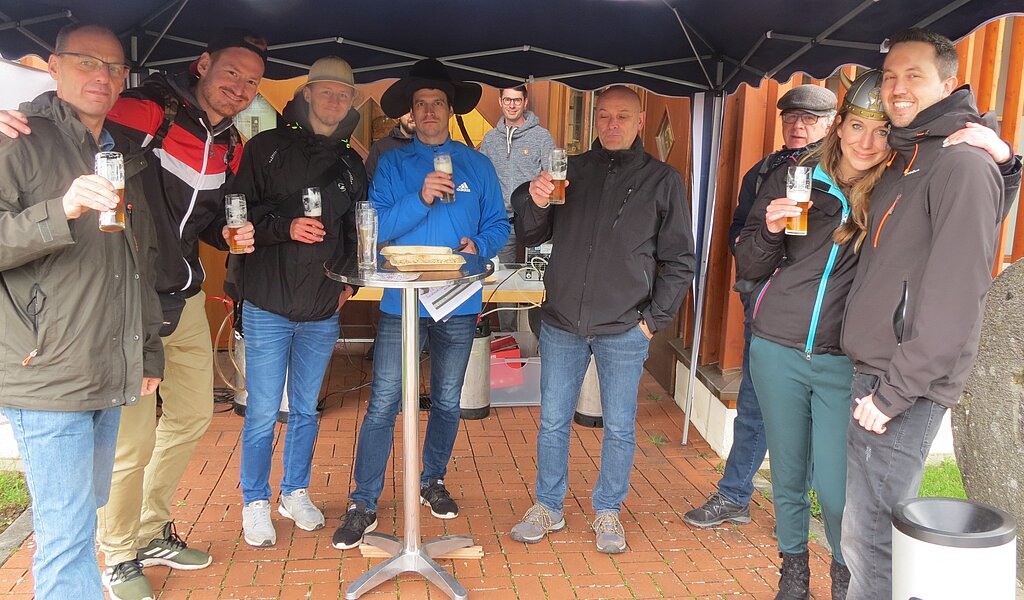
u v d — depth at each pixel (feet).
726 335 15.65
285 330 10.91
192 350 10.14
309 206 10.25
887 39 10.41
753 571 11.03
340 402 17.75
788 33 11.32
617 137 10.80
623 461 11.40
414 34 12.32
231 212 9.55
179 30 11.87
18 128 6.93
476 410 17.01
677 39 12.67
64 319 7.09
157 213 9.22
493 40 12.63
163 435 10.31
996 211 6.97
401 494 13.24
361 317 21.85
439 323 11.56
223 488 13.15
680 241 10.68
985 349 10.56
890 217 7.59
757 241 8.96
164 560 10.50
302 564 10.82
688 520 12.36
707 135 14.49
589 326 10.85
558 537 11.90
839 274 8.60
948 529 7.20
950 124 7.20
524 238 11.45
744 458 12.13
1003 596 6.81
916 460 7.44
